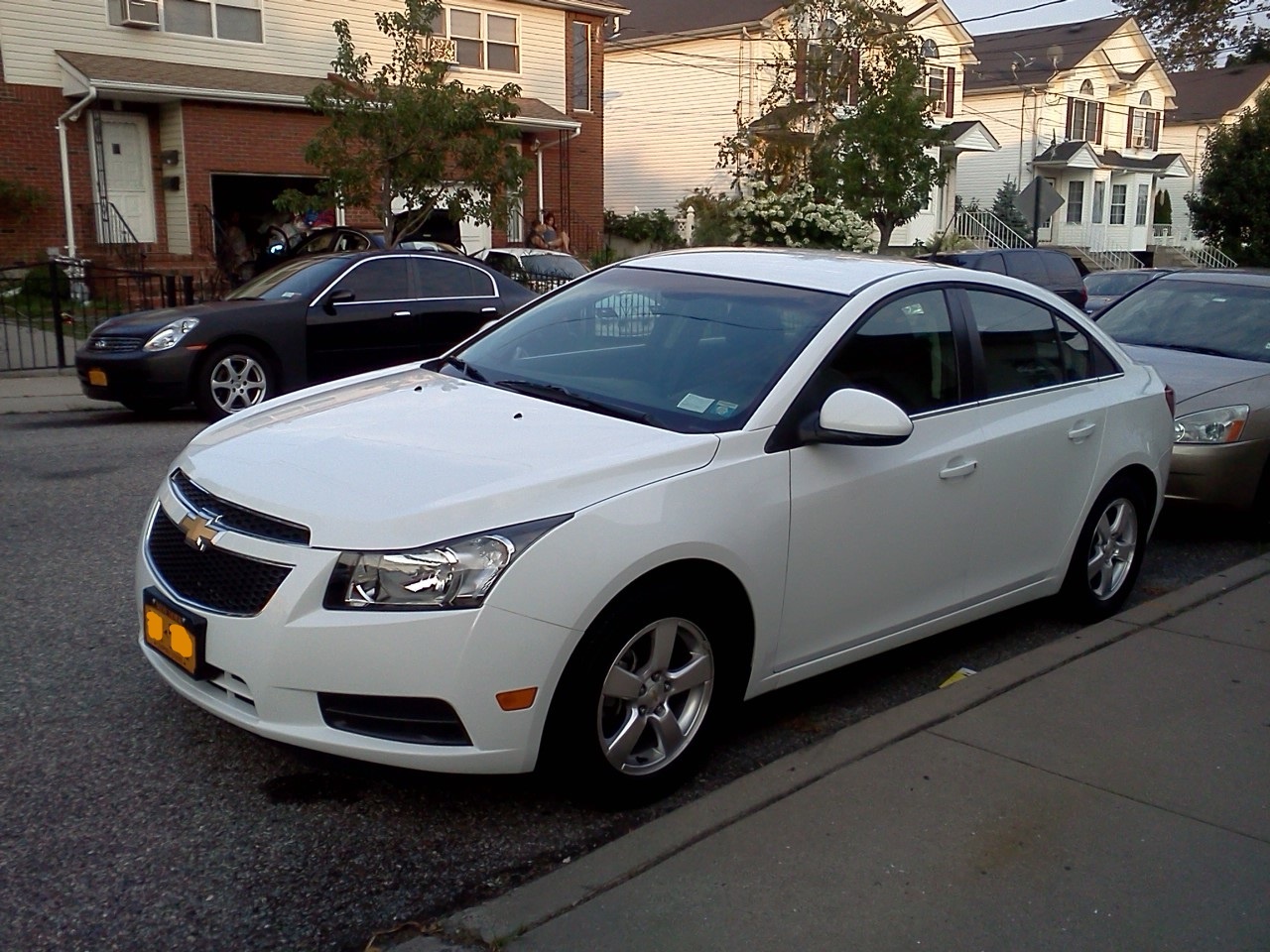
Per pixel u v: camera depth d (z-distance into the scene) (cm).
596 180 2964
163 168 2231
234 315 1094
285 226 2342
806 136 2672
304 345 1129
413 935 312
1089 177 4625
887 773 394
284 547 348
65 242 2131
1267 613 566
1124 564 583
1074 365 548
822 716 468
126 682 466
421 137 1847
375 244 1839
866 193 2641
